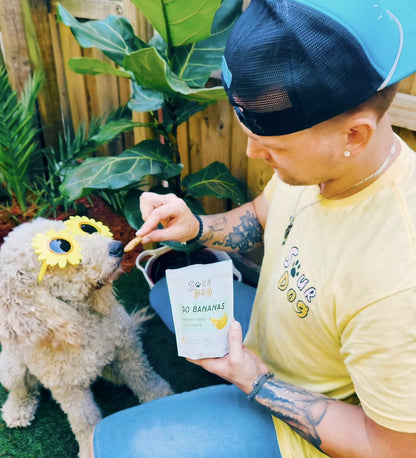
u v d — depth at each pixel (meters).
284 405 0.90
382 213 0.78
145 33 1.95
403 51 0.65
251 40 0.65
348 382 0.93
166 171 1.79
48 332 1.31
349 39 0.61
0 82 2.76
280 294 0.97
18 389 1.63
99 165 1.76
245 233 1.43
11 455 1.58
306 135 0.69
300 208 0.99
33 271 1.29
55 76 3.12
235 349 0.92
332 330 0.86
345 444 0.82
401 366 0.72
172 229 1.29
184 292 0.95
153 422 1.05
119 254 1.40
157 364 1.93
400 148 0.82
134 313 1.99
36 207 3.05
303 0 0.64
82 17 2.62
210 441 1.00
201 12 1.44
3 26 2.83
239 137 2.04
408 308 0.71
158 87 1.55
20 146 2.81
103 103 2.94
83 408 1.51
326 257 0.85
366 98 0.65
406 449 0.75
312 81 0.63
